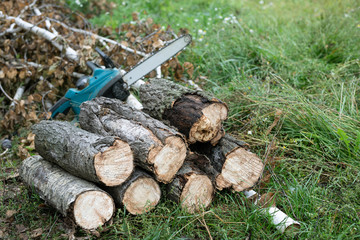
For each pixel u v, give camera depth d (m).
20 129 2.85
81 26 3.56
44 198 2.19
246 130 2.65
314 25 3.71
